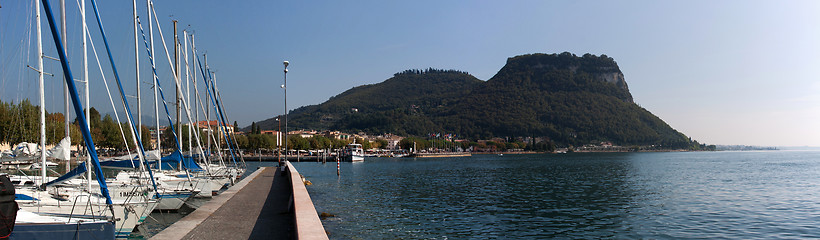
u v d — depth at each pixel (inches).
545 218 1112.8
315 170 3518.7
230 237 557.0
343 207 1272.1
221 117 2247.8
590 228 986.7
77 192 666.8
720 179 2536.9
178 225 628.1
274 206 860.6
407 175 2881.4
